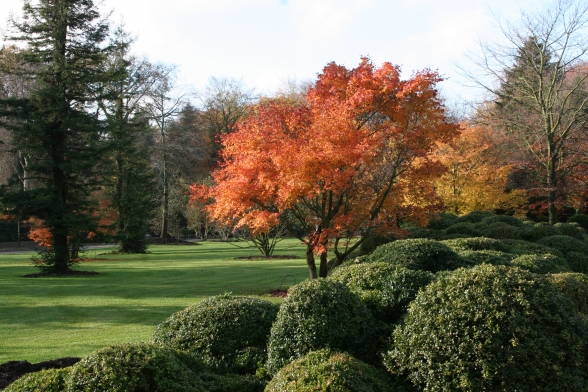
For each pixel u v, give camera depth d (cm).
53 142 1975
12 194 1909
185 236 5197
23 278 1842
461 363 386
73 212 2061
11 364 514
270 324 554
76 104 2088
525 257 861
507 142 2750
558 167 2533
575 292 637
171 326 559
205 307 568
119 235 2500
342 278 579
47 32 2003
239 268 2086
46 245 2677
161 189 4238
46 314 1091
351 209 1184
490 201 2419
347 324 459
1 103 1914
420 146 1120
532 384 375
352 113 1052
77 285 1609
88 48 2059
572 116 2500
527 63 2445
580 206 3077
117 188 3094
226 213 1117
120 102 3045
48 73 1952
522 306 402
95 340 813
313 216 1256
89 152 2023
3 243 3959
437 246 732
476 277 433
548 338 389
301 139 1025
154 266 2289
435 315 420
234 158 1152
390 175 1145
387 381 425
